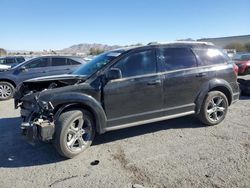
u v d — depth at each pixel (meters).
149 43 5.62
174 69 5.66
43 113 4.54
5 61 18.22
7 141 5.68
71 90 4.72
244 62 16.45
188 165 4.29
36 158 4.79
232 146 5.00
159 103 5.50
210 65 6.12
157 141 5.38
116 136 5.72
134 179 3.93
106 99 4.96
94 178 4.01
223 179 3.83
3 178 4.12
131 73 5.21
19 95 5.21
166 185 3.72
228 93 6.40
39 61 11.12
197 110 6.00
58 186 3.83
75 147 4.79
